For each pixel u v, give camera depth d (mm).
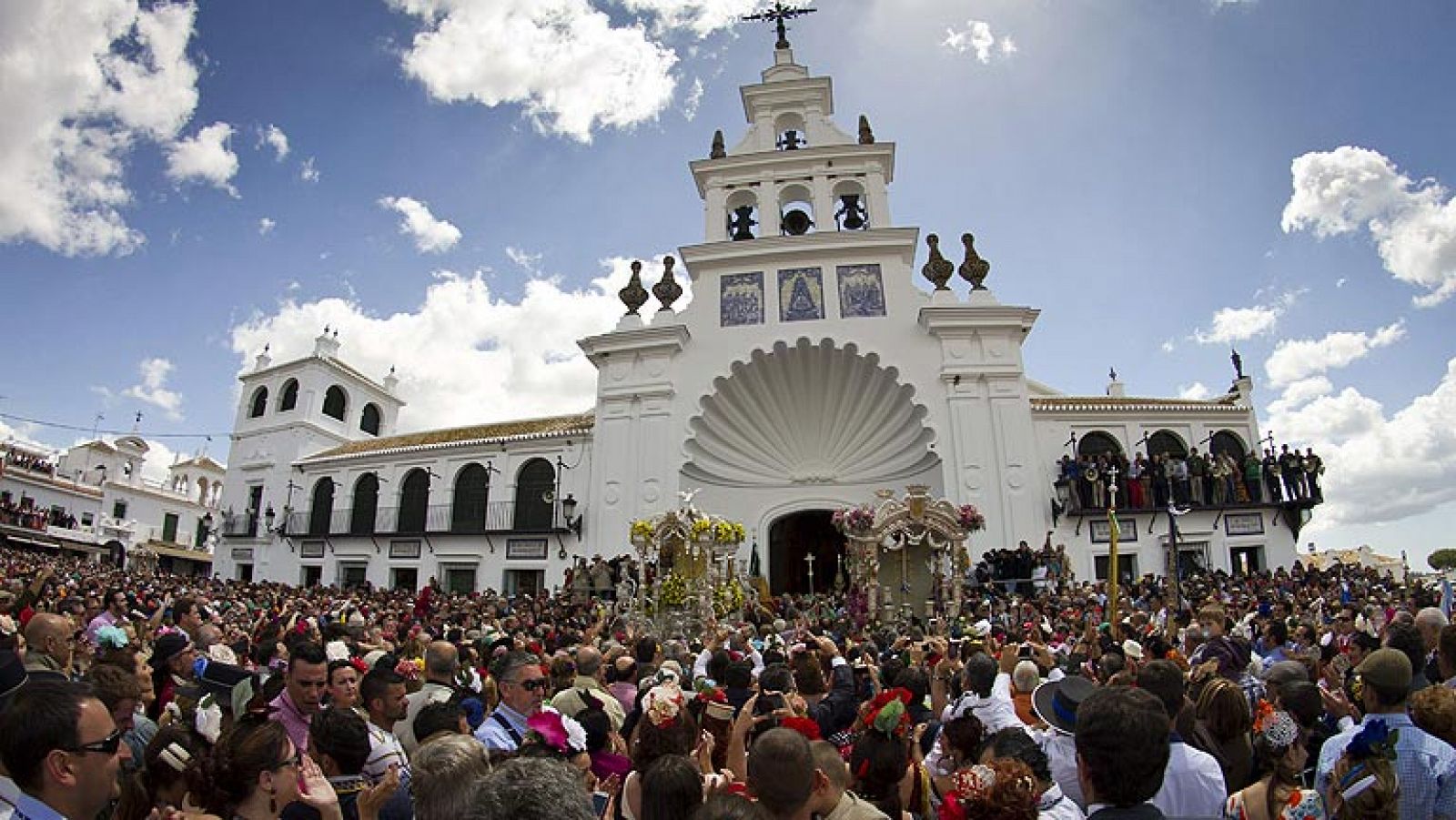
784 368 30406
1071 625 15156
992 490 26672
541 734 3975
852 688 6625
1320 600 16828
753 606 22875
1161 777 2914
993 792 2885
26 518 41156
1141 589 22312
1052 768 4355
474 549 31453
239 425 40250
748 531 29703
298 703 4848
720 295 31094
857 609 21859
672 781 3209
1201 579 23031
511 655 5363
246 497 38188
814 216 32250
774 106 35031
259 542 36438
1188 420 28484
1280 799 3537
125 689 4465
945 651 8828
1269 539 26234
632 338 30266
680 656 9750
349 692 5051
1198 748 4664
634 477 28891
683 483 29328
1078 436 28359
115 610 11500
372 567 33281
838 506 29516
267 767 3240
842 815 3428
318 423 39125
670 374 29953
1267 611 14453
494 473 32219
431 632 12508
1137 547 26297
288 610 15875
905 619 20953
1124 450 28250
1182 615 14078
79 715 2893
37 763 2803
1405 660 4105
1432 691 3920
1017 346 28438
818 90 34656
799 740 3129
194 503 60562
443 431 35719
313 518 35938
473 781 3186
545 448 31656
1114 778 2891
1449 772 3574
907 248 30391
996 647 10609
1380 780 3166
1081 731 3029
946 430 27734
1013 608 19844
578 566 25719
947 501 23922
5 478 45406
